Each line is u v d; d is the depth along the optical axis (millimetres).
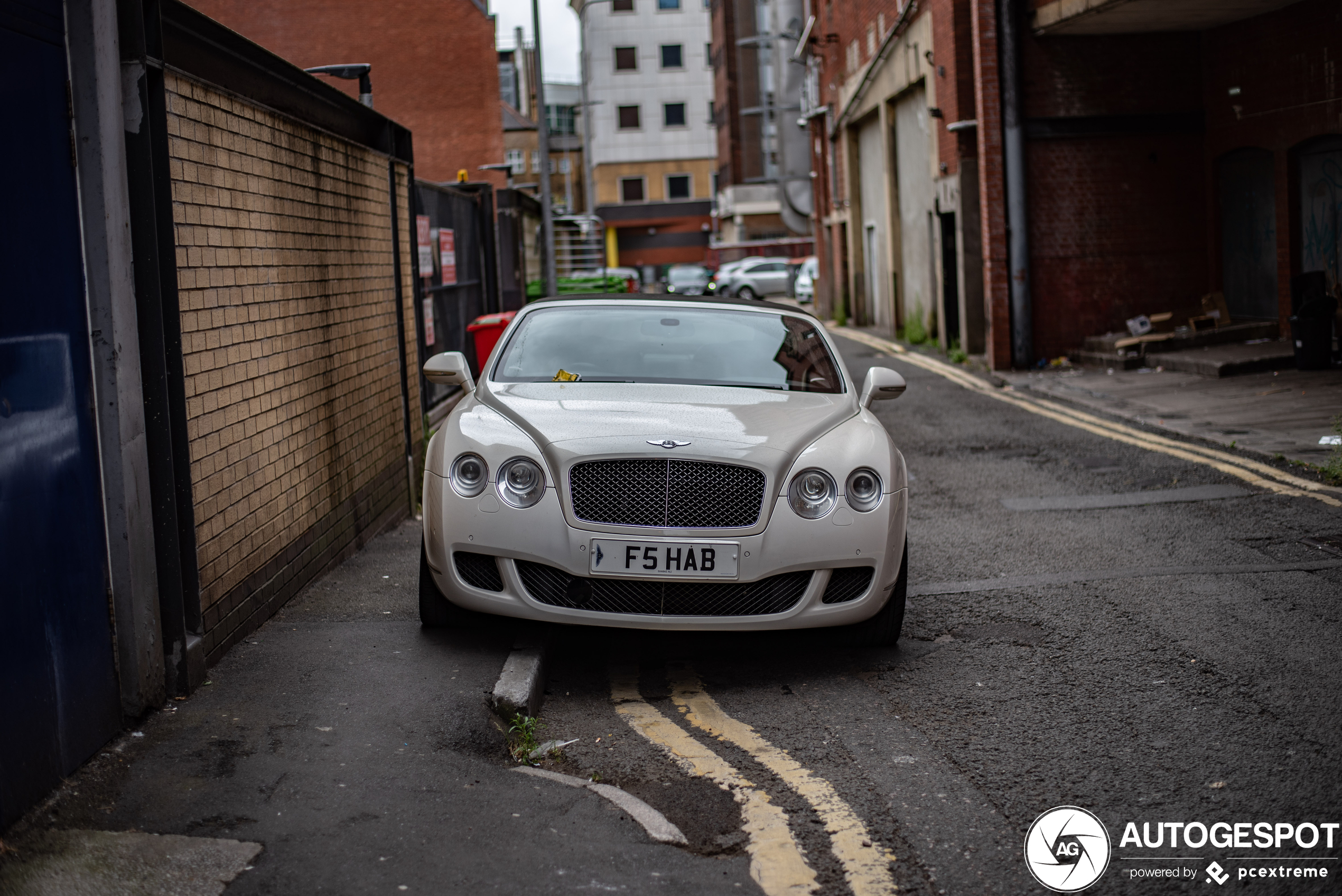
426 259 12039
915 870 3508
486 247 17141
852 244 31109
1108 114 17922
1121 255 18266
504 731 4629
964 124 19172
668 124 75688
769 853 3615
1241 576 6793
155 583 4461
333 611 6043
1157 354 16750
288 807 3754
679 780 4234
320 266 6844
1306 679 5070
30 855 3283
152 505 4473
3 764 3352
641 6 74938
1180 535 7863
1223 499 8859
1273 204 16688
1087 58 17797
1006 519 8703
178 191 4746
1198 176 18188
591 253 35625
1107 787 4074
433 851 3516
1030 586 6828
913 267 24922
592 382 6074
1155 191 18188
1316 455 10000
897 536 5449
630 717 4945
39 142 3674
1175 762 4258
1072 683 5184
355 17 34062
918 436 12930
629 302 6879
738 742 4637
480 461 5324
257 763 4070
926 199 23078
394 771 4086
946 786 4133
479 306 16641
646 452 5156
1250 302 17516
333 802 3809
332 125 7254
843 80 31359
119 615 4191
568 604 5211
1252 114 16766
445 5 34156
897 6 23609
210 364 5059
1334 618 5922
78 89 3914
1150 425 12414
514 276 22812
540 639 5516
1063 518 8602
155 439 4469
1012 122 17656
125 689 4250
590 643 6051
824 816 3895
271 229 5953
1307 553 7219
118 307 4090
